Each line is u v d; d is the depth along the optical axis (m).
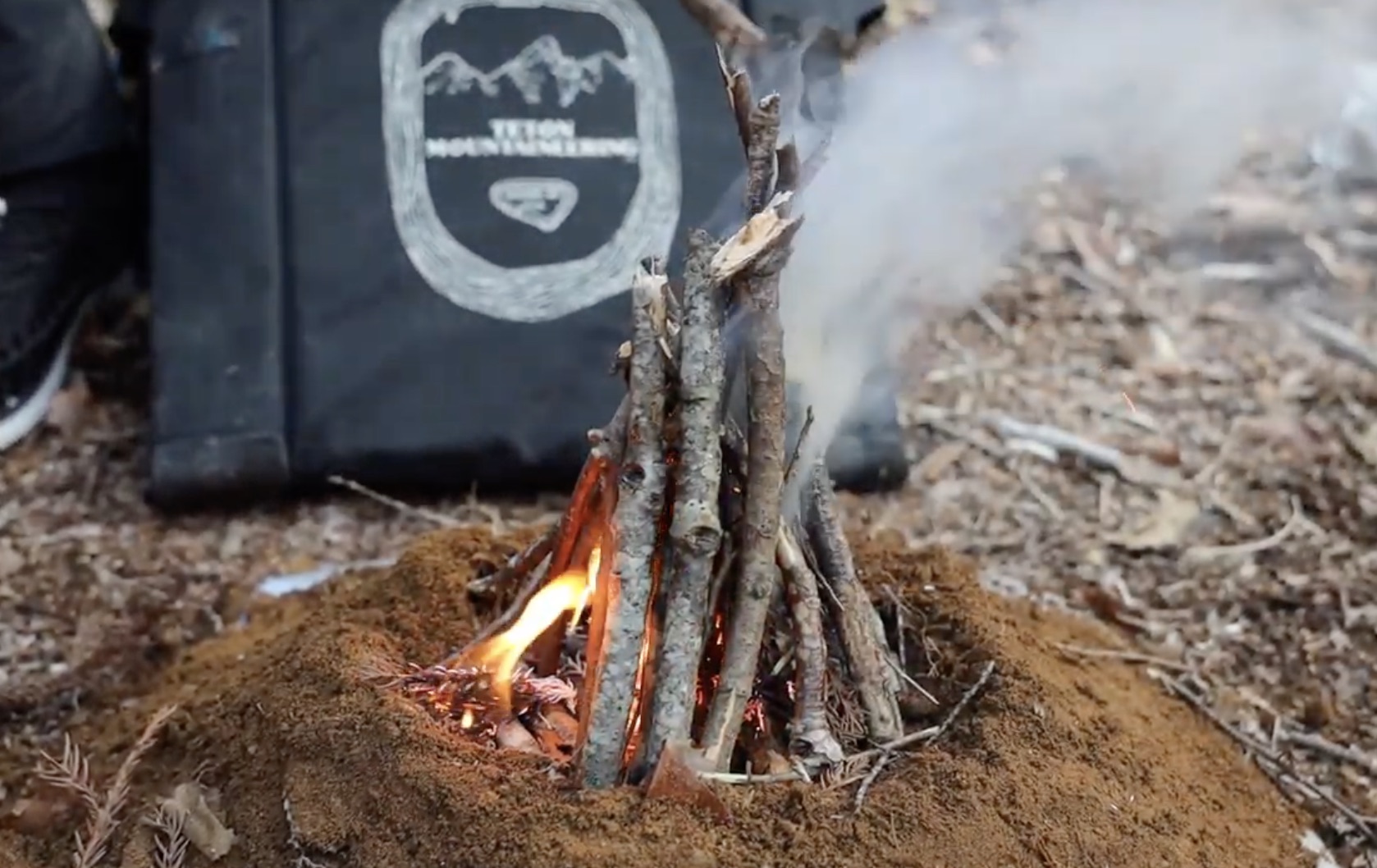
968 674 1.17
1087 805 1.10
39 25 1.58
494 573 1.22
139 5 1.68
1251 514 1.59
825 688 1.12
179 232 1.60
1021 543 1.56
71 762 1.28
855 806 1.06
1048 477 1.63
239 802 1.14
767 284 1.05
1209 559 1.54
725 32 1.11
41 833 1.23
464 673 1.14
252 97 1.63
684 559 1.06
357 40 1.65
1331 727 1.38
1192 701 1.36
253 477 1.55
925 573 1.25
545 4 1.67
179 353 1.58
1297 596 1.50
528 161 1.62
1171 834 1.13
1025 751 1.12
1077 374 1.74
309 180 1.61
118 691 1.39
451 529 1.31
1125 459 1.65
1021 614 1.41
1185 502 1.60
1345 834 1.28
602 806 1.05
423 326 1.58
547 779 1.07
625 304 1.60
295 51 1.64
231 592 1.49
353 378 1.57
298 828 1.09
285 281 1.60
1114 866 1.09
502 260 1.60
